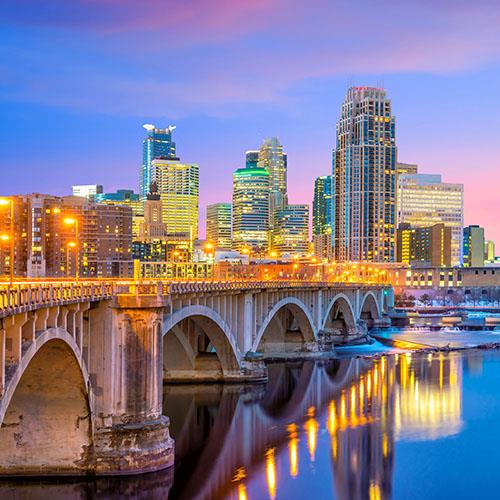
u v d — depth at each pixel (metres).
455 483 67.06
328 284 165.50
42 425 61.94
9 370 46.03
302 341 155.25
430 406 100.62
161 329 66.31
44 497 61.28
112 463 61.94
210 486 64.75
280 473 69.00
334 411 96.94
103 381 62.69
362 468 70.75
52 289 51.41
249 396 105.88
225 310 106.56
